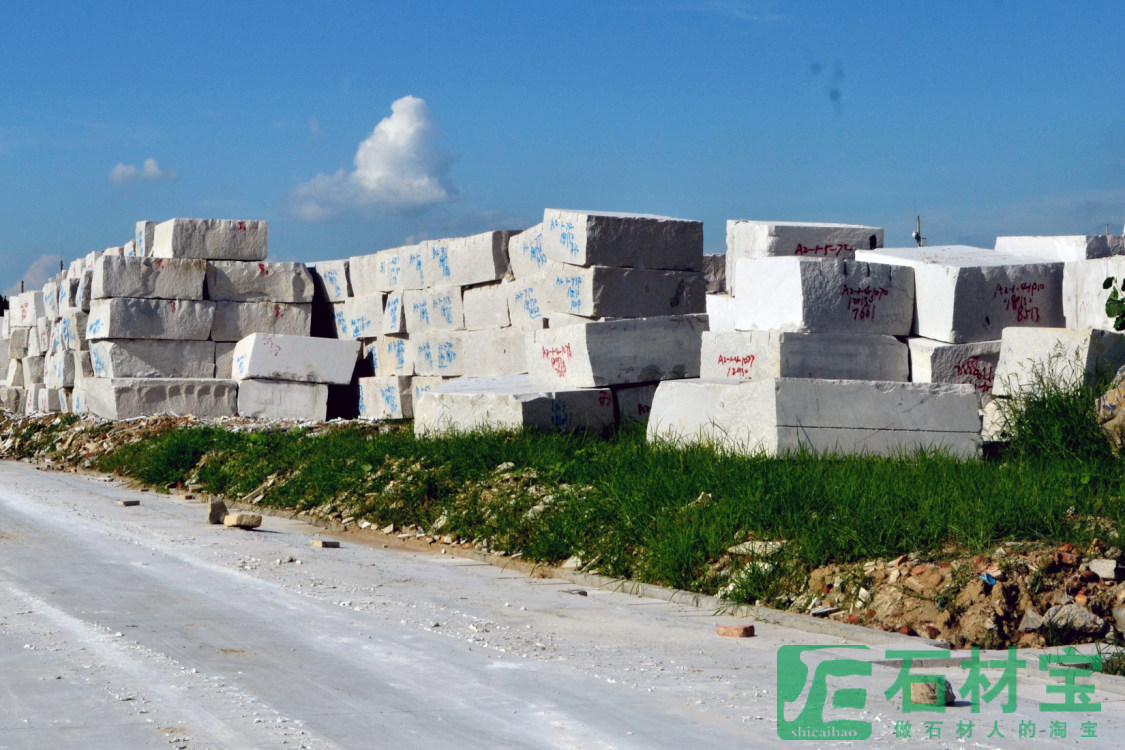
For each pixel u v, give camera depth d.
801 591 8.59
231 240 24.28
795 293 14.20
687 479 10.85
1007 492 9.50
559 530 10.70
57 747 5.05
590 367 15.50
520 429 14.68
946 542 8.75
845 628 7.75
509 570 10.48
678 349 16.05
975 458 11.94
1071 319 14.72
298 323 24.70
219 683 6.14
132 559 10.41
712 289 22.52
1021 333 13.24
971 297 14.43
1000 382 13.38
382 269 23.78
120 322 23.06
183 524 13.17
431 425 16.36
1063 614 7.78
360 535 12.77
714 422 13.12
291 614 8.05
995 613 7.81
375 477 14.09
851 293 14.41
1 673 6.27
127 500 15.20
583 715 5.64
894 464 11.07
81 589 8.84
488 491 12.55
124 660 6.60
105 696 5.86
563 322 17.58
